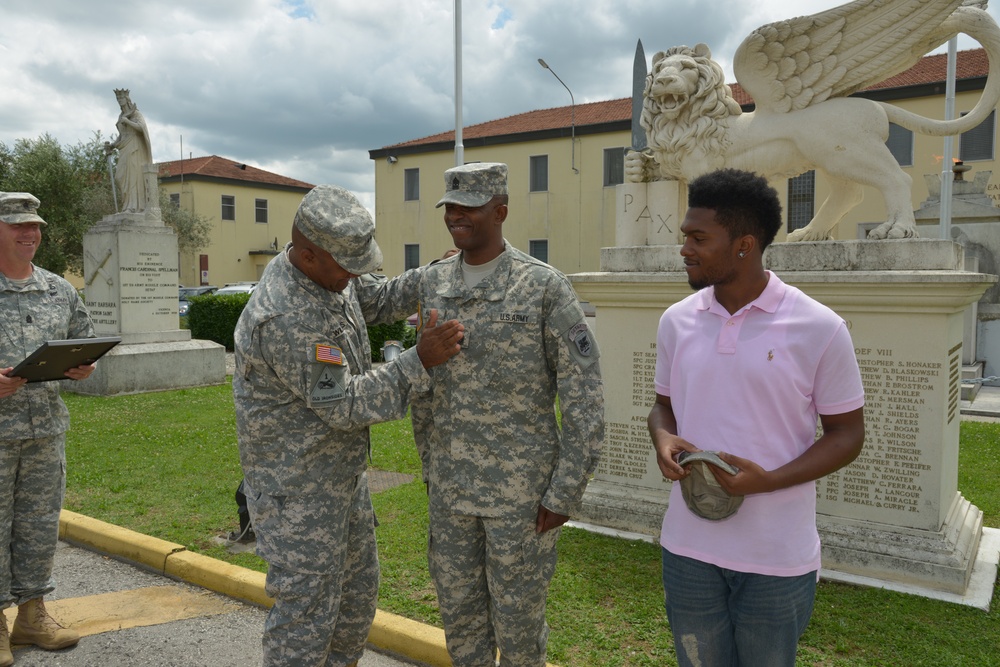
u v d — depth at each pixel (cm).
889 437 403
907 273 381
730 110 466
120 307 1062
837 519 416
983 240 1238
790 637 187
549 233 2575
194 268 3609
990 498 546
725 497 180
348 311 255
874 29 419
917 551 388
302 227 230
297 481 242
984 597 371
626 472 485
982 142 1900
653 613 358
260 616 378
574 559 423
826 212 480
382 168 2894
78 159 2975
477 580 259
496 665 301
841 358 182
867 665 311
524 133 2567
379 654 341
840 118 429
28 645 342
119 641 349
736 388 186
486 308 246
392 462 683
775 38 436
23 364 290
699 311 200
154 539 455
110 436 764
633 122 568
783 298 188
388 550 447
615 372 484
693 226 187
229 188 3734
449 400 251
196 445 727
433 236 2798
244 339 239
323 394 230
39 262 2753
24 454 329
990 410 916
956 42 1161
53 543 340
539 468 248
